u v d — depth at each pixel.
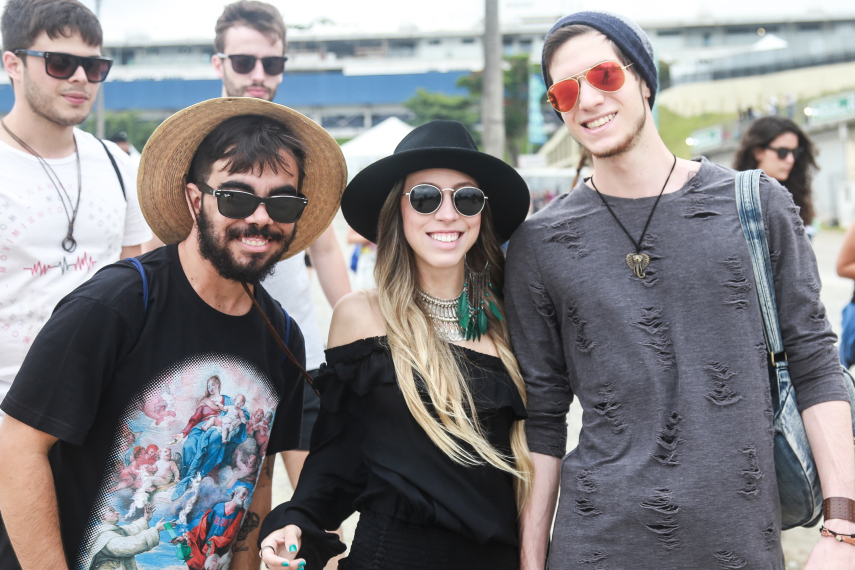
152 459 1.77
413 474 1.91
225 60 3.25
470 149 2.17
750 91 37.06
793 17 61.56
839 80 33.91
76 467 1.75
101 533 1.74
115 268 1.80
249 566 2.12
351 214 2.32
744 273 1.83
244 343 1.91
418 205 2.08
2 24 2.33
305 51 67.44
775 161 4.13
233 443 1.89
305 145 2.02
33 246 2.30
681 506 1.74
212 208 1.80
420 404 1.95
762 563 1.75
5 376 2.28
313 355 3.08
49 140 2.39
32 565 1.67
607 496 1.81
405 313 2.10
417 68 66.19
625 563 1.78
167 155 1.89
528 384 2.09
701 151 36.66
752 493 1.76
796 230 1.85
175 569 1.81
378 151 15.30
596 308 1.90
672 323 1.85
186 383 1.80
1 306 2.26
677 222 1.89
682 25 63.00
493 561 1.93
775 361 1.87
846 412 1.79
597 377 1.90
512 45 65.62
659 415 1.80
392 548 1.90
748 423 1.78
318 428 2.13
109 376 1.72
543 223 2.05
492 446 2.04
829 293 11.23
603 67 1.88
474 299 2.22
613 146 1.90
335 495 2.04
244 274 1.80
